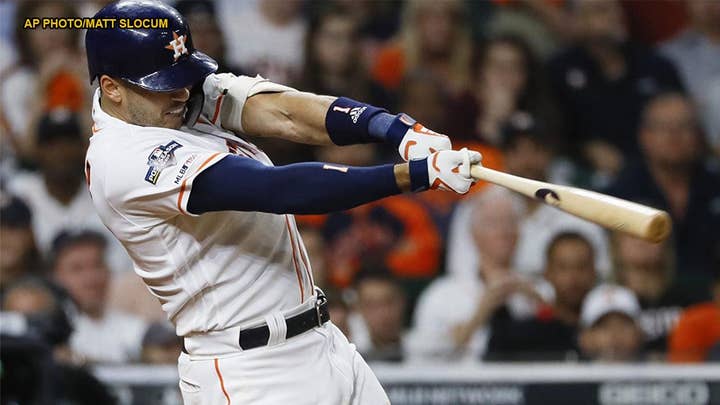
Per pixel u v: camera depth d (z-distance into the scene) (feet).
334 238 77.92
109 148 32.68
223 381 34.24
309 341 34.88
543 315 72.43
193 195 31.35
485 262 76.79
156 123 33.47
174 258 33.58
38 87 85.81
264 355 34.12
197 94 34.71
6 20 86.17
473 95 86.89
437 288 75.46
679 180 84.43
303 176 30.42
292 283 34.86
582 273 73.05
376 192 30.25
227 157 31.37
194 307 34.37
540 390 63.46
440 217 79.00
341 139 34.53
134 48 32.30
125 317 73.41
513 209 77.51
